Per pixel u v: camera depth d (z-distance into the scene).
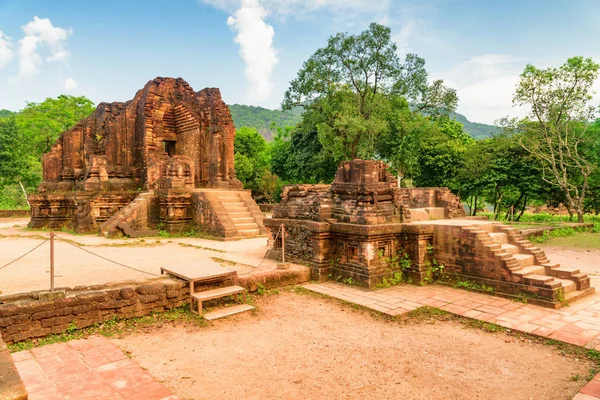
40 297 6.09
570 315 7.20
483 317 7.10
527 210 42.59
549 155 25.30
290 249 10.75
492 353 5.69
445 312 7.45
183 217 18.00
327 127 28.05
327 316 7.29
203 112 22.39
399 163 30.69
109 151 20.52
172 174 18.34
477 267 8.92
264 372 5.04
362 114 29.69
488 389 4.66
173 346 5.83
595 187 27.34
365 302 7.93
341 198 10.06
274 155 41.22
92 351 5.53
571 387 4.69
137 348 5.74
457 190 30.36
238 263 10.73
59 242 14.76
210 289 7.80
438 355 5.62
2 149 35.53
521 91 23.53
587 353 5.61
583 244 17.22
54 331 6.06
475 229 9.22
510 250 9.36
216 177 21.50
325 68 29.45
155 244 14.73
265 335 6.32
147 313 6.99
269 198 44.72
